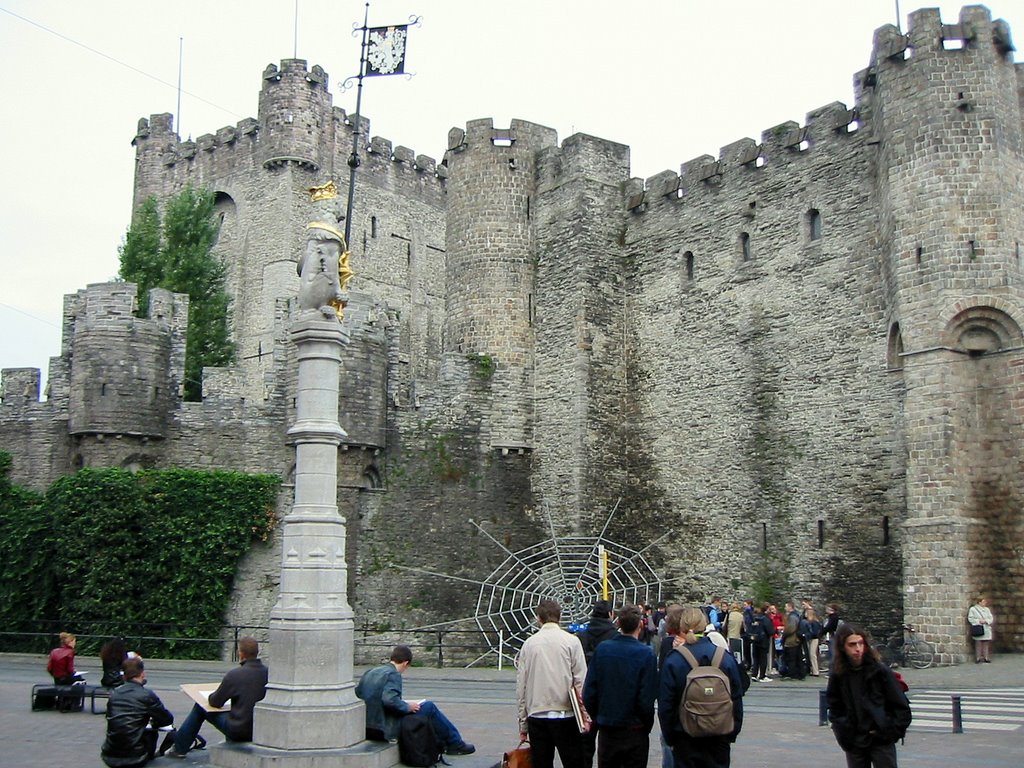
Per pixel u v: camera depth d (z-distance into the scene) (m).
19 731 17.58
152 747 14.48
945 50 31.03
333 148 59.72
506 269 42.62
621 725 11.36
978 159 30.28
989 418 29.66
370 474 39.12
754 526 36.53
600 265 41.72
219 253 59.94
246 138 59.72
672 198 41.09
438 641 37.19
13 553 35.16
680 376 39.81
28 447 37.53
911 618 29.17
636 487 40.69
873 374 33.59
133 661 14.71
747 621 27.89
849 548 33.56
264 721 14.00
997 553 29.09
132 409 36.38
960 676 25.38
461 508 39.97
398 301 61.97
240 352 57.44
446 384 40.66
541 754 12.07
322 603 14.34
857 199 34.78
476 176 43.44
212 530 34.81
